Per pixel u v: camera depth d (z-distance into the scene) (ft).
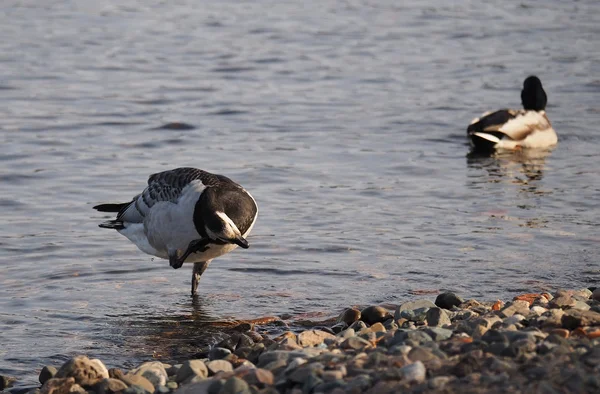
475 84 89.92
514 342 27.09
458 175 62.34
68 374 29.91
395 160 65.57
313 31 113.70
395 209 54.54
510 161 66.28
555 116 79.61
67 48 102.47
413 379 24.77
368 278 43.34
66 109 78.07
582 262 45.03
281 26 116.37
